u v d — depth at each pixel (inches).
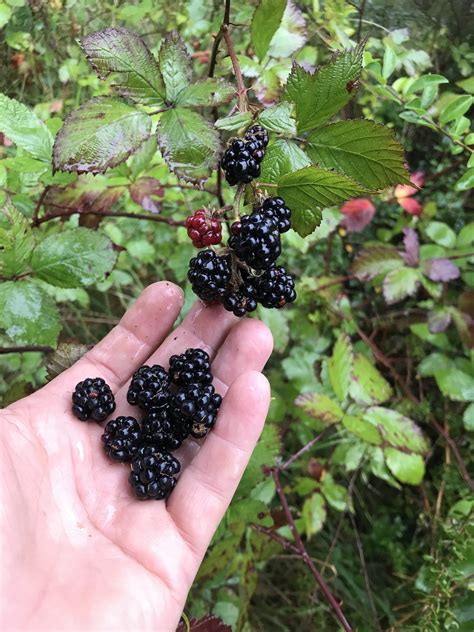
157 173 11.6
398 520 14.2
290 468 14.6
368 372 12.5
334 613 12.9
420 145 15.5
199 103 7.4
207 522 8.3
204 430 8.6
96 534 8.1
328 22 11.8
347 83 7.5
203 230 7.8
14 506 6.9
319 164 8.0
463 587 11.2
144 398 8.8
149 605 7.3
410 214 14.9
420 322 14.4
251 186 7.6
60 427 8.6
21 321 8.5
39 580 7.0
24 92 13.8
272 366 15.0
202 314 9.9
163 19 13.4
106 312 16.3
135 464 8.5
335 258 15.8
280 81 9.3
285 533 12.4
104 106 7.1
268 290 8.1
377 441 11.4
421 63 12.1
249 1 12.4
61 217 11.4
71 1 12.9
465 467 13.8
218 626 9.8
